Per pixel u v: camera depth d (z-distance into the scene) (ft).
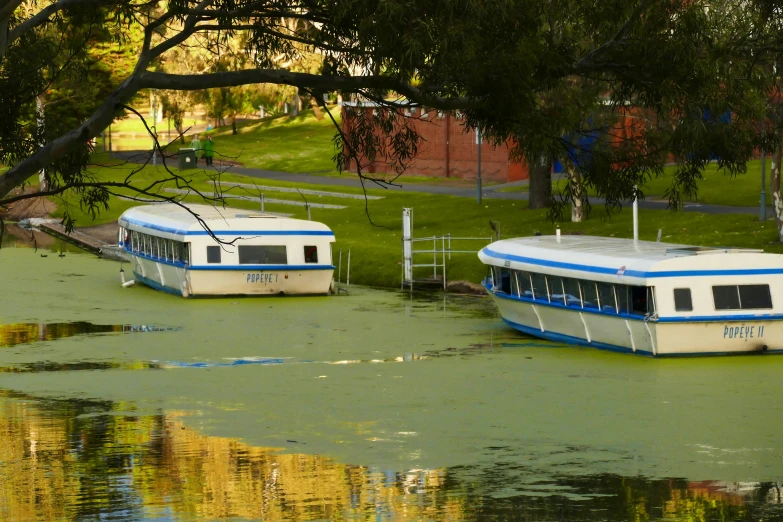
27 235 226.38
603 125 125.18
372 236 194.39
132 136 418.31
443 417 90.33
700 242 159.22
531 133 69.46
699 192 203.72
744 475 74.18
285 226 157.07
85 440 84.07
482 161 264.93
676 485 72.13
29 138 82.07
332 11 66.59
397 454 79.82
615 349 114.83
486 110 69.10
